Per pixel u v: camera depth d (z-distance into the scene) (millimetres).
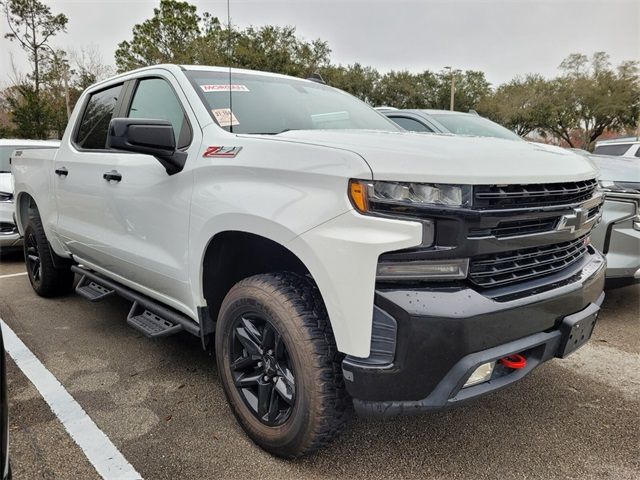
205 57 28016
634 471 2172
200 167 2354
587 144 37438
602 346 3549
